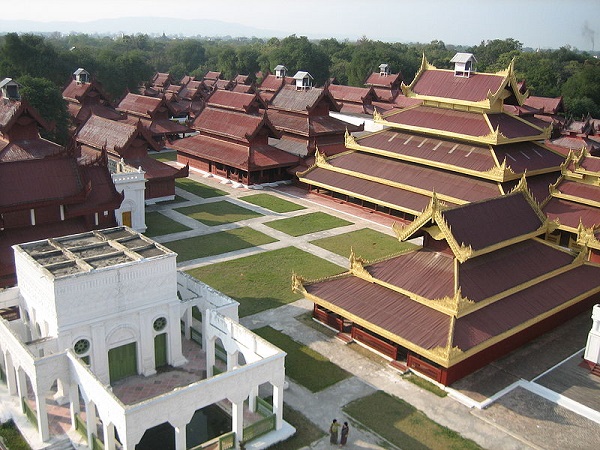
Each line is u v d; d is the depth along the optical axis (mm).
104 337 31234
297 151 81875
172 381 33062
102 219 47375
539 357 36656
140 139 69688
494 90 58875
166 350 34562
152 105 103062
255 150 78250
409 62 182250
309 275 48969
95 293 30422
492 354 35594
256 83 155625
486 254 37219
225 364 34875
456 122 61031
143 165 69438
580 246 50969
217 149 82438
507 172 54969
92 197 46375
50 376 27297
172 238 57594
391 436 28969
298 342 37781
